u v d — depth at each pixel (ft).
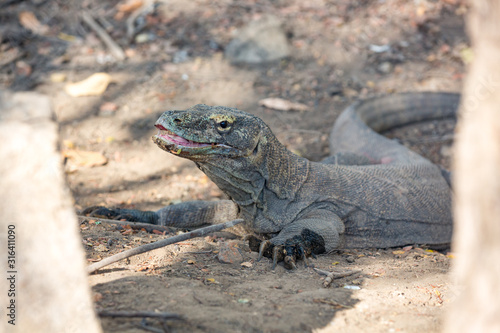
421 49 60.29
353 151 44.83
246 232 31.91
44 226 12.25
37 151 12.10
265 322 17.63
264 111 50.42
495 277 11.46
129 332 15.88
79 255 12.76
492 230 11.41
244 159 28.45
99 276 20.75
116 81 52.75
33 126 12.15
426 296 21.56
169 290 19.47
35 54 55.88
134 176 42.06
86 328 12.78
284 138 47.52
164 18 62.54
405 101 51.83
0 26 58.65
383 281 23.53
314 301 19.88
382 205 33.37
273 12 63.82
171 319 16.80
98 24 61.11
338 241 29.50
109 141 45.65
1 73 52.70
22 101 12.50
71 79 52.70
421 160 40.22
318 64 57.26
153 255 24.21
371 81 55.72
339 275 23.58
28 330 12.25
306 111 51.11
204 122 27.07
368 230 32.73
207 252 25.35
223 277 22.17
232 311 18.10
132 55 56.65
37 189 12.14
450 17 64.64
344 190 32.45
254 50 56.85
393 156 42.22
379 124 50.88
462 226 12.25
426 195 35.88
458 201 12.53
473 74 11.97
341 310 19.19
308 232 28.27
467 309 12.28
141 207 37.83
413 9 65.51
